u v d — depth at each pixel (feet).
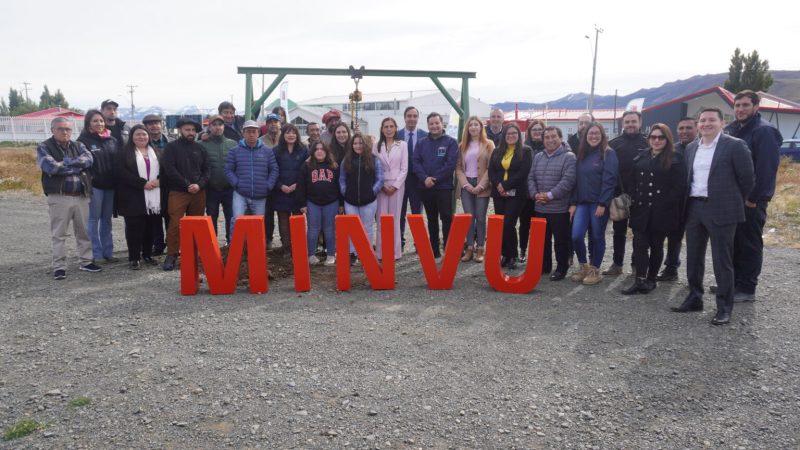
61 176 18.54
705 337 13.50
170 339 13.25
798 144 74.28
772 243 24.54
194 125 20.48
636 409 10.09
